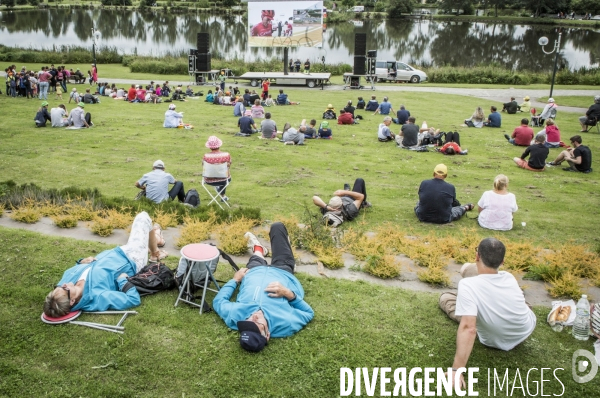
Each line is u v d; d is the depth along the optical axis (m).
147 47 60.50
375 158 16.47
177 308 5.93
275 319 5.45
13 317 5.68
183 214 9.40
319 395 4.71
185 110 25.73
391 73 41.25
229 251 7.70
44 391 4.65
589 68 47.88
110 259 6.16
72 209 9.18
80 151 16.06
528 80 40.81
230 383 4.80
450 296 6.12
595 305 5.63
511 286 5.16
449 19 99.81
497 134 21.36
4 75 36.41
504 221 9.91
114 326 5.48
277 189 12.51
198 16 96.69
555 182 14.05
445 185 10.12
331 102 30.00
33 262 6.95
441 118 25.03
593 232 9.96
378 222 10.15
